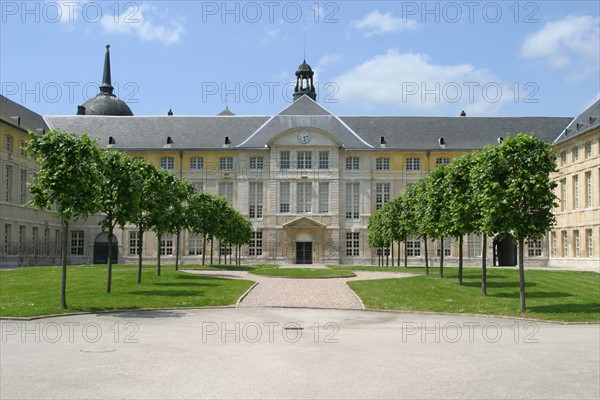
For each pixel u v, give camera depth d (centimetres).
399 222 5669
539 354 1623
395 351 1645
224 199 6103
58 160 2580
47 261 7250
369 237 7212
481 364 1479
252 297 3070
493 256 7894
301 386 1244
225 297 2998
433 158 8119
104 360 1493
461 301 2981
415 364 1470
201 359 1511
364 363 1476
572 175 6550
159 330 2017
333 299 3023
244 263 7988
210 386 1240
